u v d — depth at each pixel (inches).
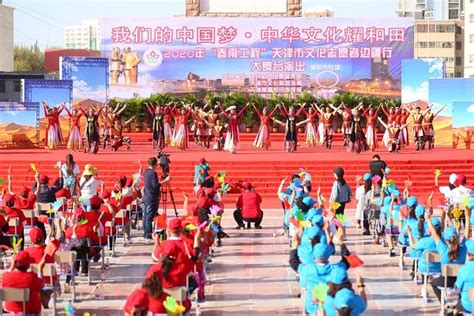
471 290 597.9
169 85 2655.0
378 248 1036.5
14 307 609.3
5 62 4293.8
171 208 1405.0
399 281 848.3
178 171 1598.2
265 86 2662.4
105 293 796.6
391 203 951.6
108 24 2635.3
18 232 919.7
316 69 2659.9
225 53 2657.5
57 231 895.7
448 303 716.0
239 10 2728.8
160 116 1989.4
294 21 2655.0
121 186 1156.5
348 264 609.3
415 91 2272.4
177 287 609.0
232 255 997.2
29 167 1630.2
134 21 2637.8
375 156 1176.2
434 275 762.8
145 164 1643.7
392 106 2283.5
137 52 2642.7
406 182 1035.3
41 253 700.0
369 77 2662.4
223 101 2447.1
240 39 2657.5
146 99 2474.2
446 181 1616.6
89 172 1057.5
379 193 1082.1
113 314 717.9
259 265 936.3
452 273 672.4
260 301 767.7
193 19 2650.1
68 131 2037.4
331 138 2095.2
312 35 2657.5
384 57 2659.9
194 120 2154.3
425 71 2265.0
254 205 1190.3
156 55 2647.6
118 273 890.1
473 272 615.8
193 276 679.7
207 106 2282.2
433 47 5669.3
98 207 864.3
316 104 2300.7
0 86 3006.9
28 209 970.1
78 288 817.5
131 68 2642.7
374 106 2484.0
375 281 849.5
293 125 1953.7
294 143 1951.3
